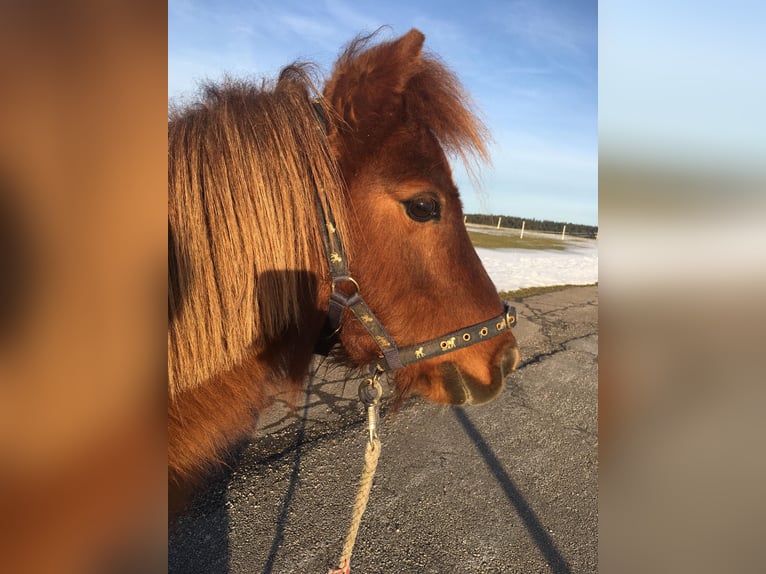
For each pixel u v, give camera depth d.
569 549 2.39
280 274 1.32
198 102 1.38
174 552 2.16
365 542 2.33
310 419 3.57
